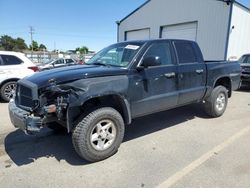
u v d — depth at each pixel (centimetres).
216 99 537
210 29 1400
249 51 1541
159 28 1706
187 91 465
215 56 1395
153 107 409
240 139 421
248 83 950
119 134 355
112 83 340
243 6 1363
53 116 326
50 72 350
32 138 431
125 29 1986
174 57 443
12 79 742
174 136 439
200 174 303
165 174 305
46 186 280
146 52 395
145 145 398
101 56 447
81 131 317
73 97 308
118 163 335
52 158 353
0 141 417
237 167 320
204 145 396
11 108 346
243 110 632
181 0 1541
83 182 289
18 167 326
